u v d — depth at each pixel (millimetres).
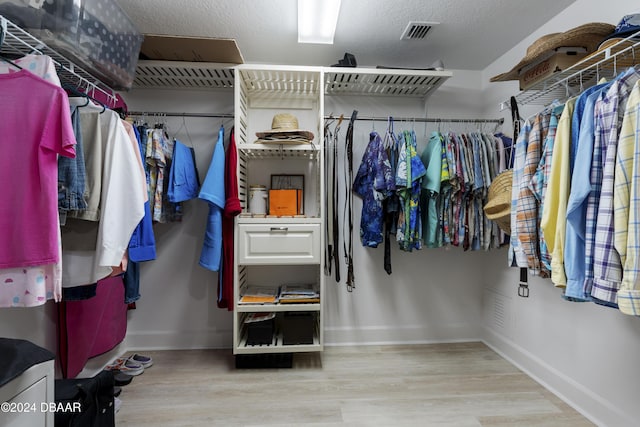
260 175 2074
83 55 1096
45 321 1401
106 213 1070
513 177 1326
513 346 1858
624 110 892
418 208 1804
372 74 1784
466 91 2189
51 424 808
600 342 1322
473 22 1645
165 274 2049
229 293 1715
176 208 1906
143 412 1367
